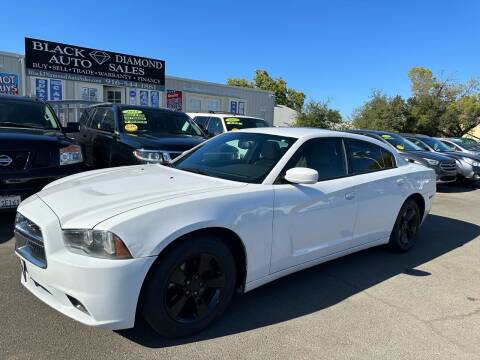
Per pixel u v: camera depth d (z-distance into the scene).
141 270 2.65
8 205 4.91
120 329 2.76
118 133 7.41
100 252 2.60
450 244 5.98
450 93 43.16
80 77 16.38
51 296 2.87
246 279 3.30
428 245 5.85
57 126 6.73
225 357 2.80
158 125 8.01
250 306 3.60
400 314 3.62
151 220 2.73
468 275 4.71
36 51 15.20
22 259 3.03
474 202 9.95
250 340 3.04
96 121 8.65
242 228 3.17
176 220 2.82
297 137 4.05
